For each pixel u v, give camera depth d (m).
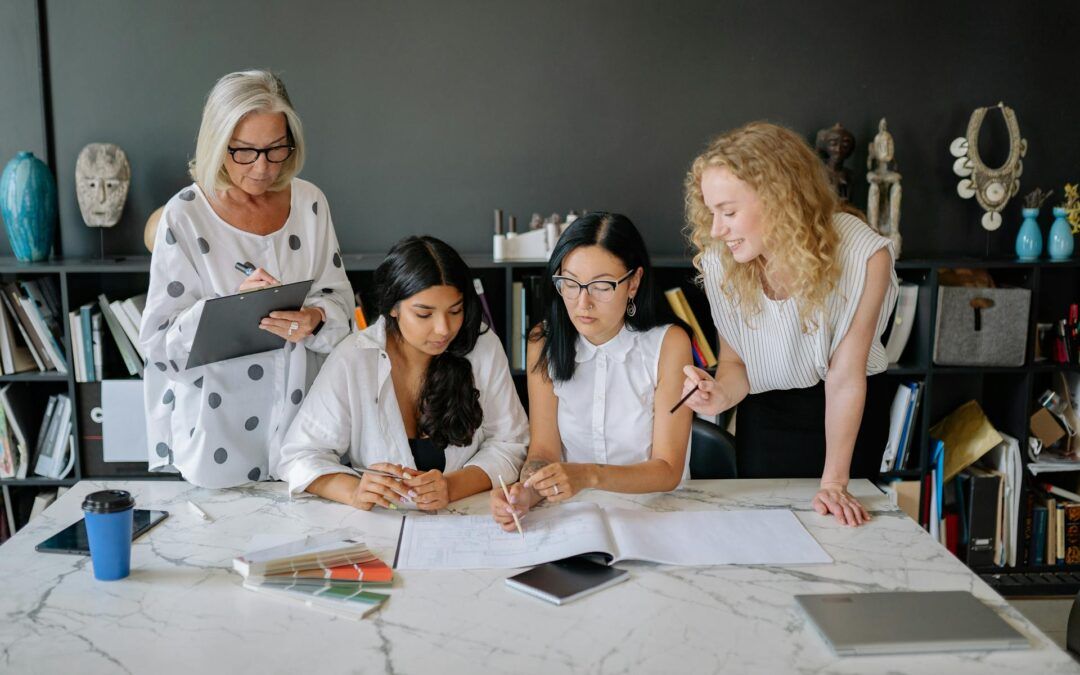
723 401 1.86
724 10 3.40
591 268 1.82
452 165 3.44
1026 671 1.21
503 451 1.97
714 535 1.64
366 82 3.38
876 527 1.70
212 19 3.32
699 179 1.95
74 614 1.35
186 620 1.33
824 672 1.20
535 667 1.21
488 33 3.38
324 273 2.26
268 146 1.97
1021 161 3.54
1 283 3.17
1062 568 3.45
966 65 3.47
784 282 1.95
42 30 3.30
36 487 3.39
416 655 1.24
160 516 1.71
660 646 1.26
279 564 1.46
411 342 1.87
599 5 3.38
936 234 3.56
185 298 2.08
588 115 3.43
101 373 3.16
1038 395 3.61
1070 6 3.47
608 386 2.00
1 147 3.35
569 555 1.52
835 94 3.46
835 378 1.96
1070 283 3.61
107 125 3.36
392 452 1.94
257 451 2.15
